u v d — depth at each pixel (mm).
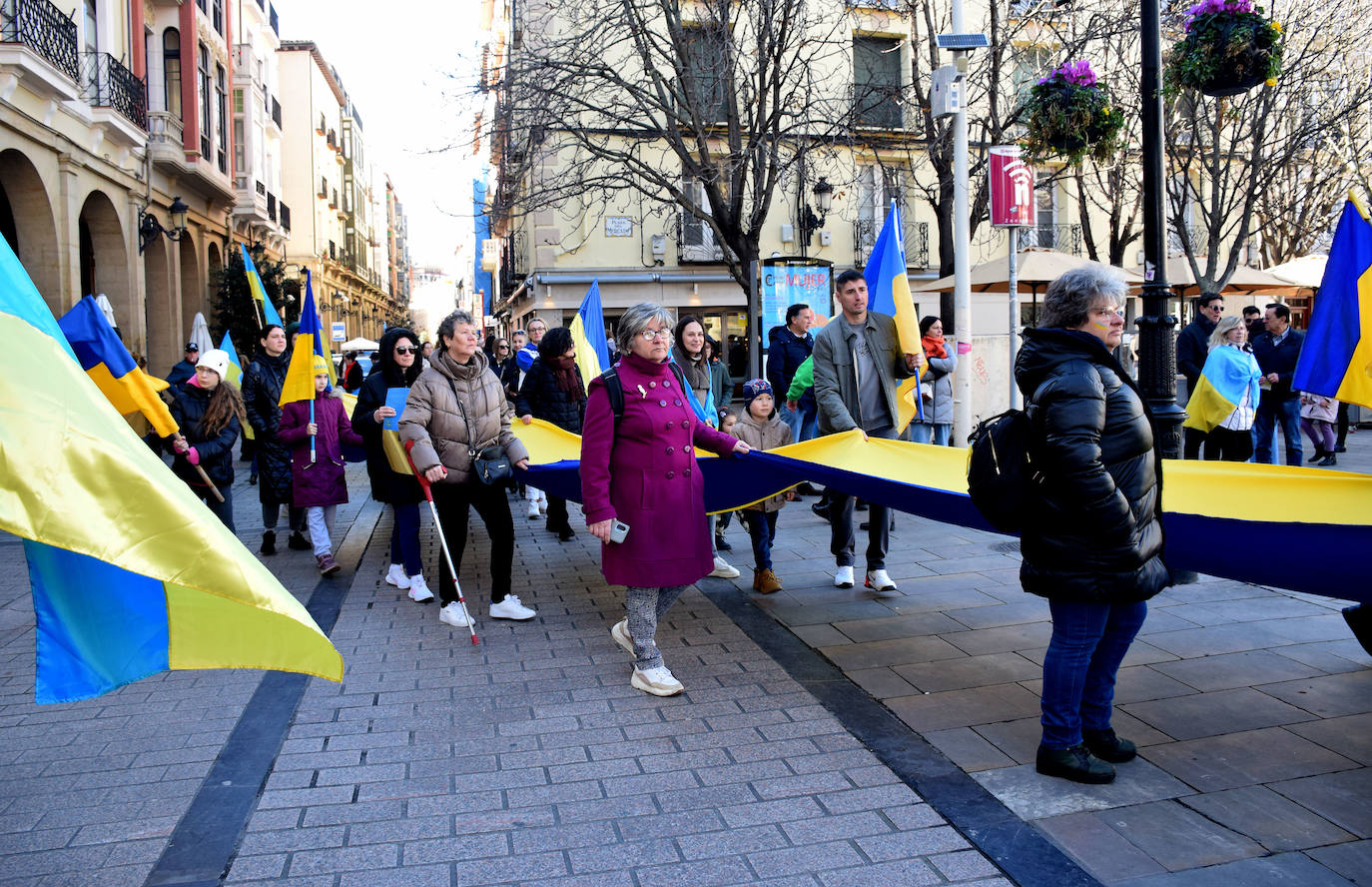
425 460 5352
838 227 23219
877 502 5457
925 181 22609
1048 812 3254
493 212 14945
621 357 4551
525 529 9047
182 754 3840
